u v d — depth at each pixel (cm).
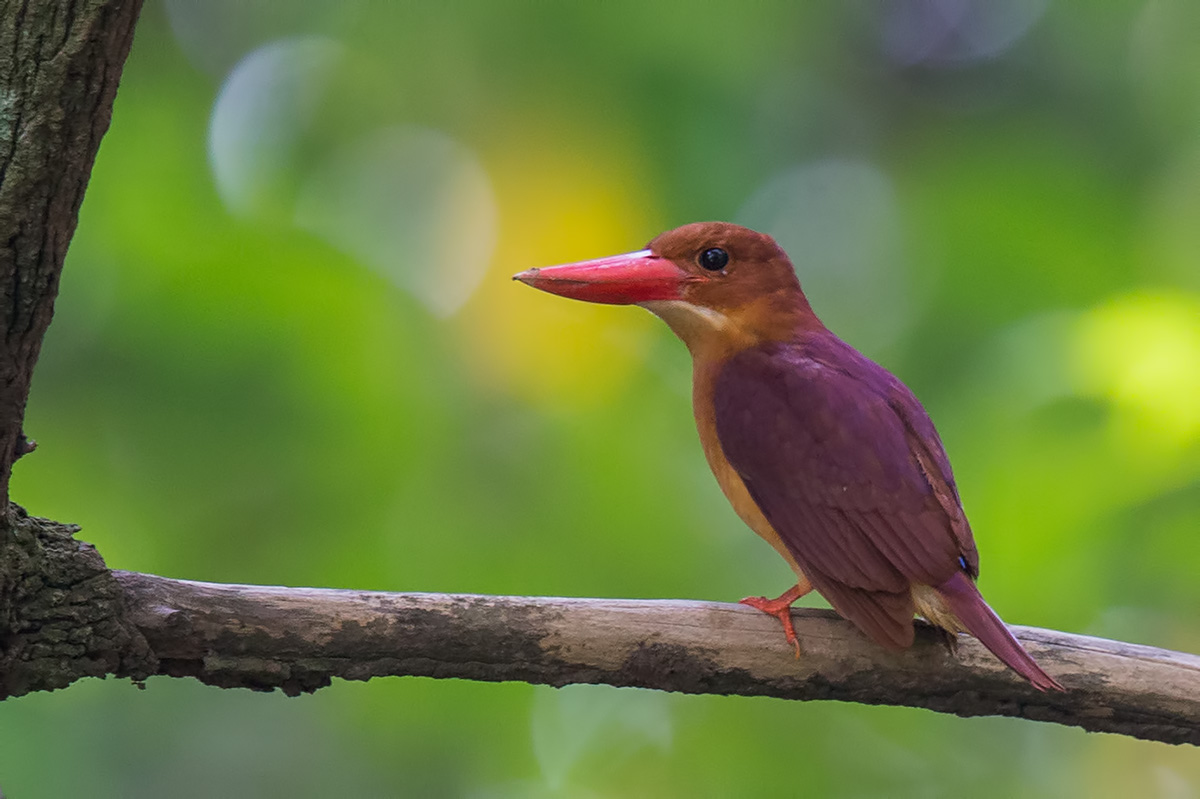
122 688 1123
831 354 796
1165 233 1192
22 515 596
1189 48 1262
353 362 1031
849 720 1116
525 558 1047
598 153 1162
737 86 1193
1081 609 988
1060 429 1023
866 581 695
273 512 1034
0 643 593
